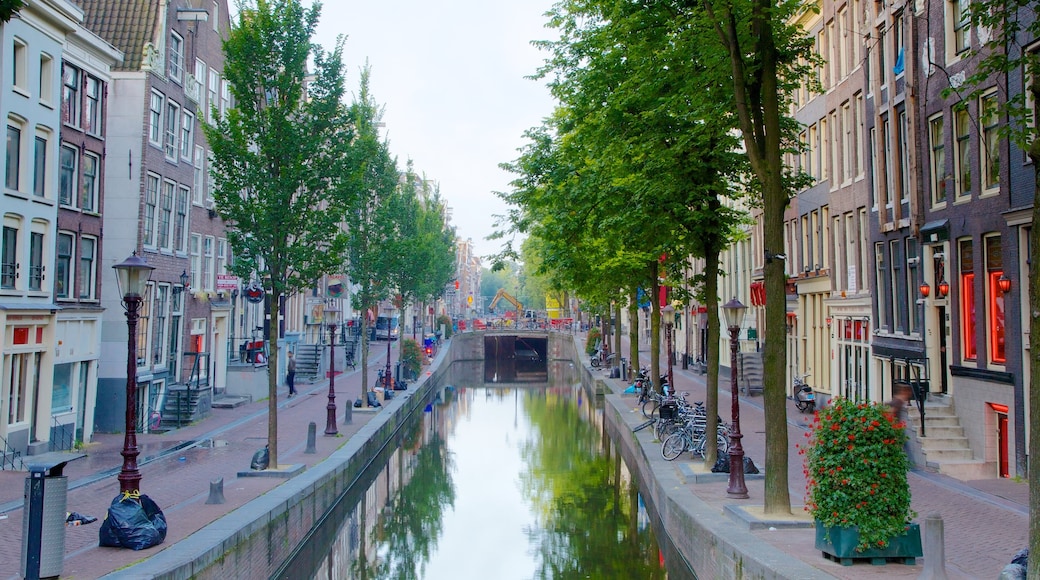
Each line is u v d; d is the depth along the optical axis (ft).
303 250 59.93
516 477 81.61
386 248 105.70
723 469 55.06
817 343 96.43
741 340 126.21
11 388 64.75
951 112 62.03
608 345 175.73
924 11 65.41
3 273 64.13
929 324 65.77
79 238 75.97
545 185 74.95
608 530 60.54
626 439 86.22
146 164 87.51
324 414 97.09
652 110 54.34
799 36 59.00
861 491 32.14
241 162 60.49
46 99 69.62
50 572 31.35
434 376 161.38
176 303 97.35
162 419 87.30
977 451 58.03
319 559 55.72
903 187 70.69
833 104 88.89
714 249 58.03
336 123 63.10
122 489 37.88
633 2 52.06
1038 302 25.67
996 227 56.03
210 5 107.55
